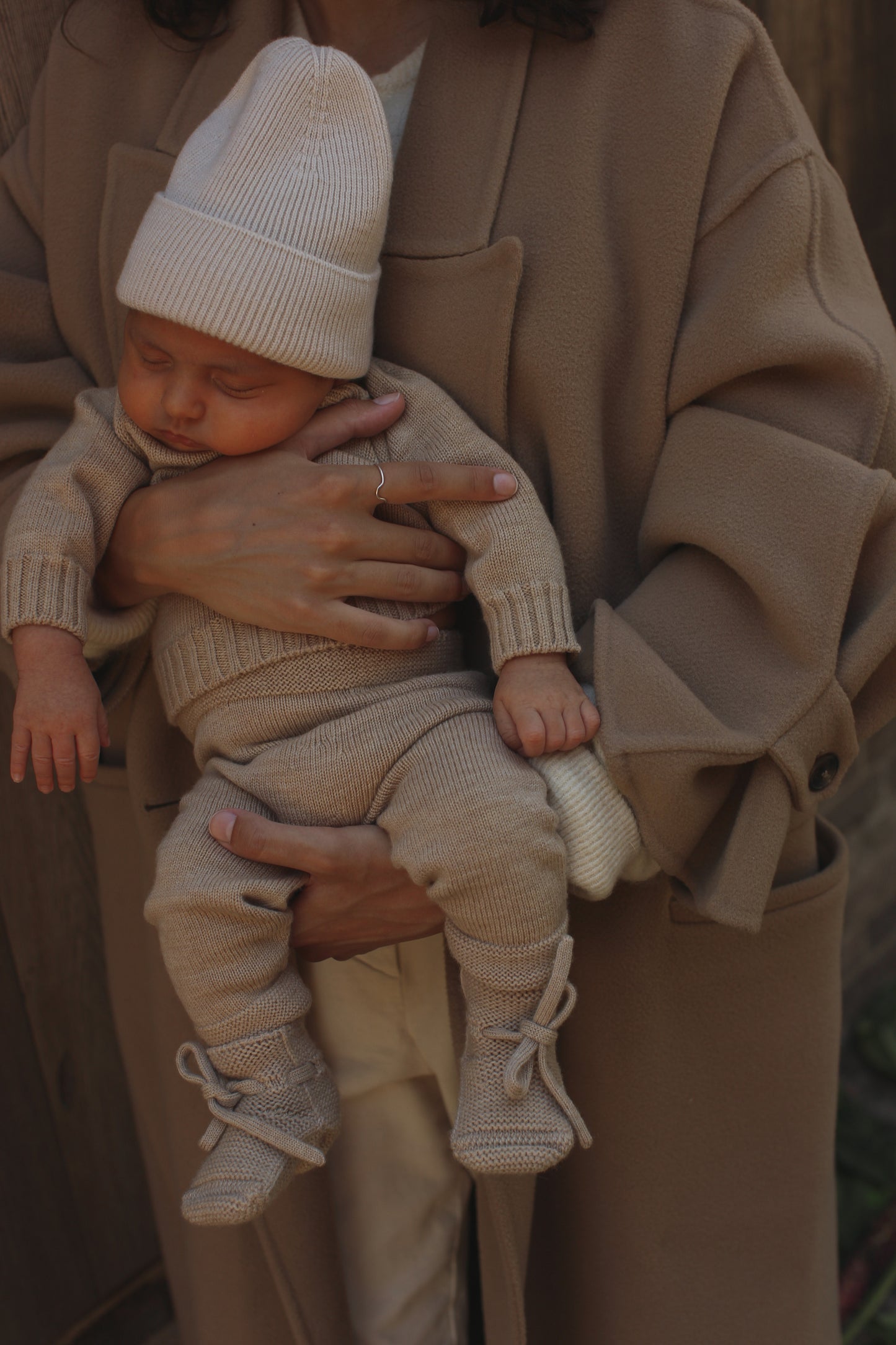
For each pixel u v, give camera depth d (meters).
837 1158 2.32
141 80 1.26
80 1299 1.80
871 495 1.00
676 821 1.05
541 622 1.05
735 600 1.07
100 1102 1.80
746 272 1.06
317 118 1.00
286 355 0.99
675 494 1.09
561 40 1.11
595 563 1.15
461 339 1.12
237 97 1.04
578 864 1.03
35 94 1.33
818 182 1.07
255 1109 1.02
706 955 1.24
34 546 1.07
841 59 2.11
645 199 1.08
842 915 1.32
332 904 1.08
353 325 1.04
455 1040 1.22
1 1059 1.64
